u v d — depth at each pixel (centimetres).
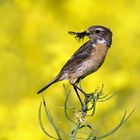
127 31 1700
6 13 1736
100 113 1434
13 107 1461
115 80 1541
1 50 1639
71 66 1188
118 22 1738
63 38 1691
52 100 1444
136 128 1510
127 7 1764
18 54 1641
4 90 1530
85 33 1198
